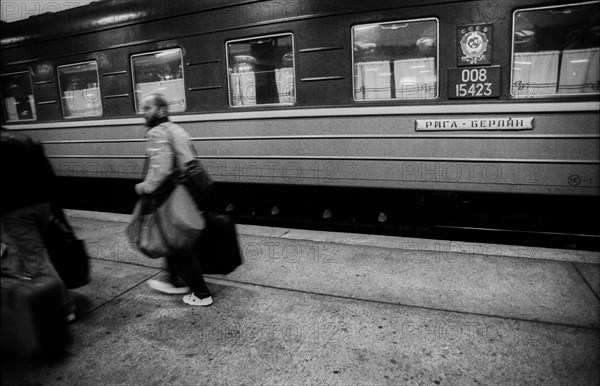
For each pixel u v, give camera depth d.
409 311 2.65
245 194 5.27
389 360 2.16
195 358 2.24
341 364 2.14
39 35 6.01
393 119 4.05
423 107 3.92
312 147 4.43
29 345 2.10
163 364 2.20
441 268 3.32
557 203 4.06
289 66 4.43
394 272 3.28
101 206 6.55
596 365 2.05
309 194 4.93
